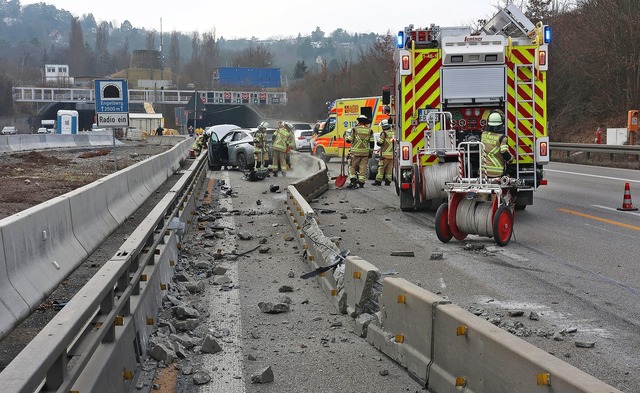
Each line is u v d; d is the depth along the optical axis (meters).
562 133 47.16
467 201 12.74
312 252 10.78
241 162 32.03
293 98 100.62
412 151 16.34
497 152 13.43
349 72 87.06
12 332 7.02
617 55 42.75
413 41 16.05
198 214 16.95
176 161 30.36
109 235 12.47
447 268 10.59
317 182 21.08
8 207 15.56
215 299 9.06
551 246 12.29
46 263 8.34
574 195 20.12
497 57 15.66
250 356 6.76
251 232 14.45
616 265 10.67
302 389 6.02
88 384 4.57
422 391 5.91
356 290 7.87
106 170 28.00
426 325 6.03
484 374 5.04
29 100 104.31
